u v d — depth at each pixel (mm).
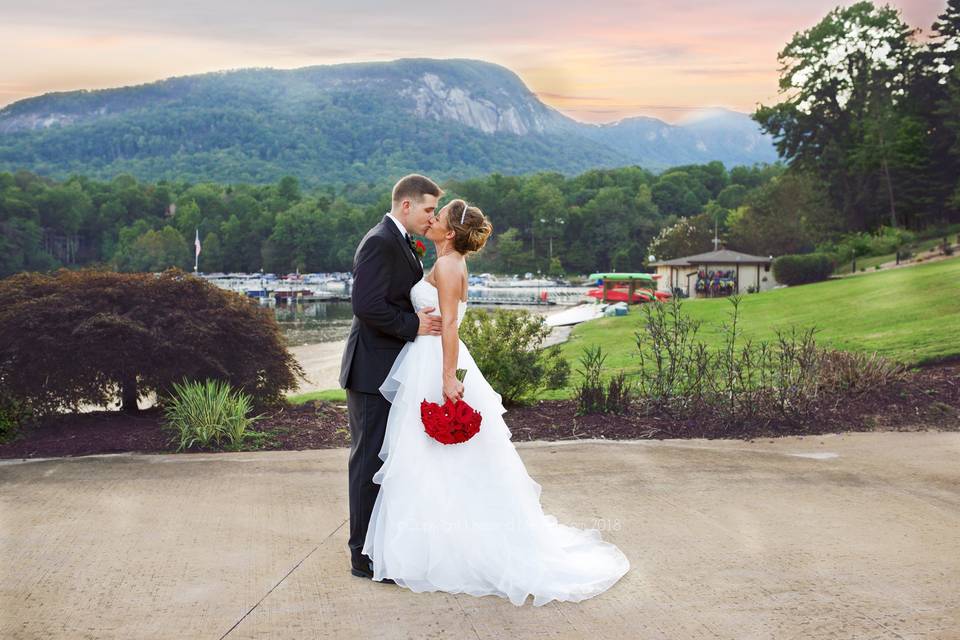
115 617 3391
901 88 61031
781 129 66188
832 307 20109
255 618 3391
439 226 3953
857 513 4938
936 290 19391
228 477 6012
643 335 9750
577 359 14836
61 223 159000
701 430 7570
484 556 3734
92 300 8133
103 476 6047
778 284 47875
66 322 7840
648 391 8539
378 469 3920
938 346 11086
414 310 4039
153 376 8086
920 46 60250
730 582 3777
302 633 3244
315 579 3875
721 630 3244
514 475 3951
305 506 5188
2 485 5762
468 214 3916
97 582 3799
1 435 7562
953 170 56938
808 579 3807
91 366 7844
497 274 153750
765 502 5195
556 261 148500
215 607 3510
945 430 7453
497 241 159875
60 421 7977
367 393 3930
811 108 63688
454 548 3756
